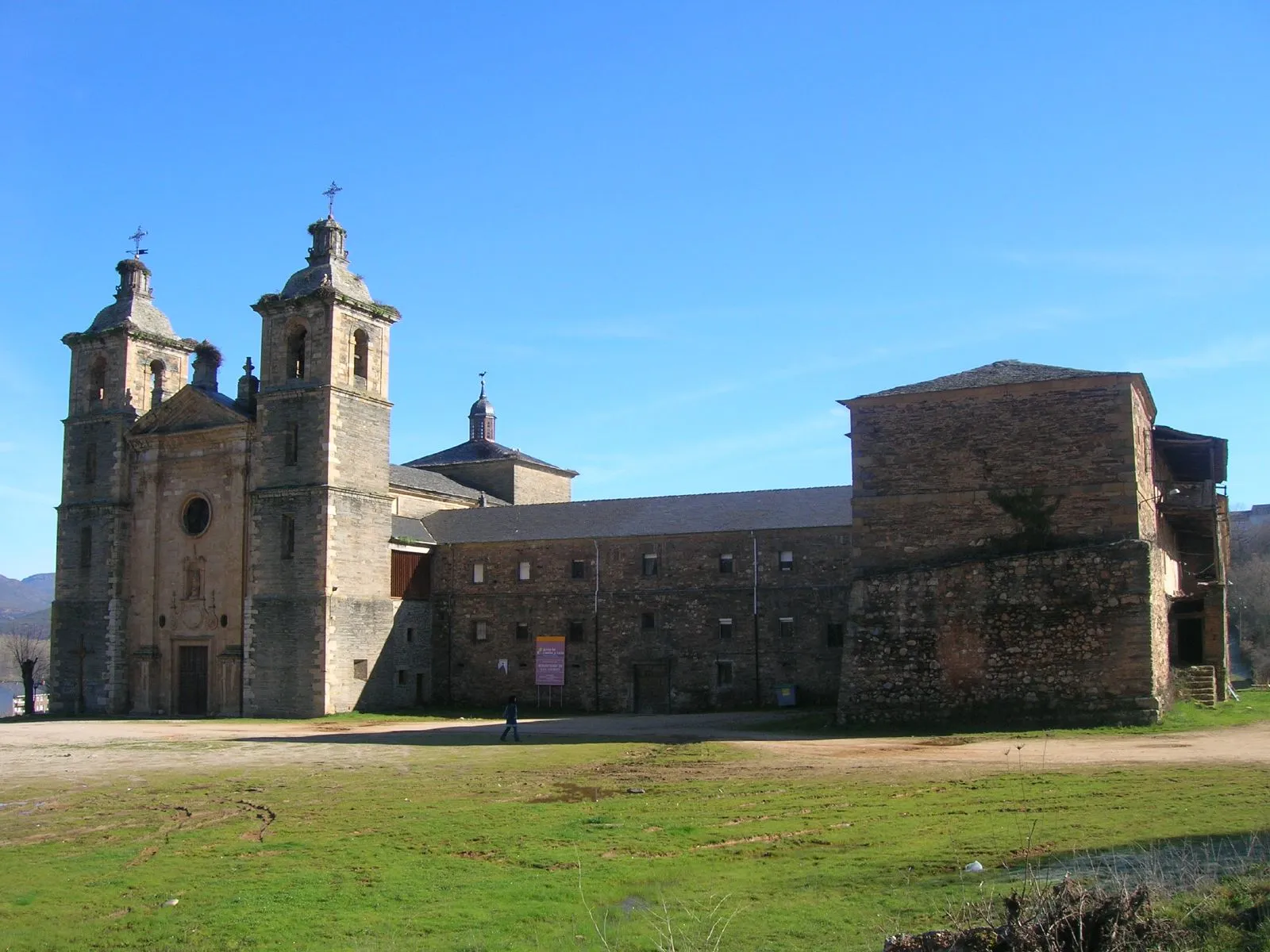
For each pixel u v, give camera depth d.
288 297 52.88
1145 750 25.27
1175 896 10.93
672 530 52.94
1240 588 80.44
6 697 115.12
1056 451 34.00
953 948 9.34
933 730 32.38
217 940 12.63
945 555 34.75
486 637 55.88
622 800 21.53
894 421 36.00
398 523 58.22
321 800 22.86
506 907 13.56
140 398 59.16
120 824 20.69
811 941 11.05
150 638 55.16
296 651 50.62
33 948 12.66
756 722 39.47
